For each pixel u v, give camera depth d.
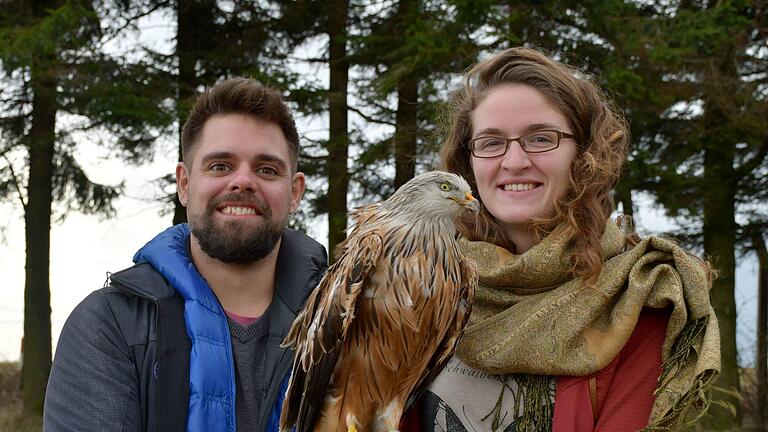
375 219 3.29
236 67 13.66
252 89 3.48
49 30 11.41
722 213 13.70
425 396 3.26
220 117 3.45
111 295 3.25
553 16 11.48
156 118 12.00
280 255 3.69
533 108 3.10
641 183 12.78
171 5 13.79
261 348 3.41
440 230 3.19
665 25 11.66
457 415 3.09
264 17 13.94
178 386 3.09
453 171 3.61
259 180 3.43
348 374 3.26
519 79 3.16
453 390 3.15
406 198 3.21
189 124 3.55
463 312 3.24
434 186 3.20
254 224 3.39
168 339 3.14
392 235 3.16
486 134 3.17
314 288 3.60
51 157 14.11
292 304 3.51
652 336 2.93
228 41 13.72
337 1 13.54
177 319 3.20
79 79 11.98
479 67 3.34
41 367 13.92
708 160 13.68
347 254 3.21
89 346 3.09
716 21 11.67
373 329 3.17
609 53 11.64
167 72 13.30
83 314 3.18
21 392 14.59
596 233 3.00
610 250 3.06
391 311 3.12
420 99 11.34
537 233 3.11
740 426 12.88
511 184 3.14
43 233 14.10
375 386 3.24
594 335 2.91
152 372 3.12
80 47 12.02
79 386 3.03
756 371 13.54
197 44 13.88
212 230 3.38
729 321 13.42
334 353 3.18
